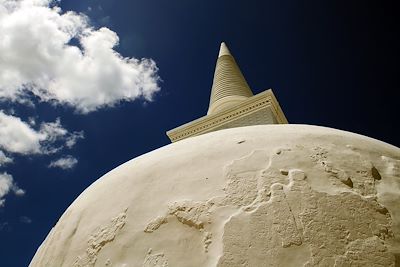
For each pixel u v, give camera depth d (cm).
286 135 348
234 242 257
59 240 349
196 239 271
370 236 261
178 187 312
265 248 251
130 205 317
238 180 298
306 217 266
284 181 292
